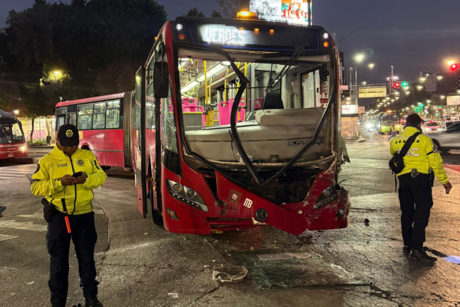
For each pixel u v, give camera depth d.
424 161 4.69
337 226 4.96
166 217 4.75
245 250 5.16
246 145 4.86
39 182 3.34
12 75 43.91
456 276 4.13
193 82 8.39
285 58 5.20
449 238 5.42
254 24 5.06
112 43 40.69
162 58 4.82
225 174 4.56
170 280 4.23
